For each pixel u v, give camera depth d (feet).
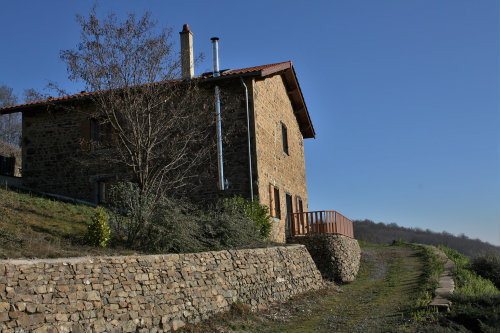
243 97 51.57
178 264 30.53
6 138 125.49
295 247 46.60
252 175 49.98
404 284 45.93
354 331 27.55
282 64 58.49
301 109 71.92
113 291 25.32
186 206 43.04
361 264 66.08
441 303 29.30
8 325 20.08
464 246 219.00
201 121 50.26
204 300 30.40
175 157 46.52
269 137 56.44
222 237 39.32
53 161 55.52
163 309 27.27
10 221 33.58
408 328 25.93
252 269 36.96
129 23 43.86
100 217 32.91
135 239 35.04
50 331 21.47
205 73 55.83
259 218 47.32
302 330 29.30
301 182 73.10
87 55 42.70
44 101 55.62
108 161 52.06
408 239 230.27
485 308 27.45
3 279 20.97
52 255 26.35
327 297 42.78
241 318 31.71
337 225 57.21
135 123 43.24
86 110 54.85
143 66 43.60
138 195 37.29
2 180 58.29
